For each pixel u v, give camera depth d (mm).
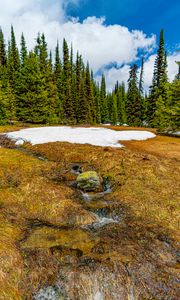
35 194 15094
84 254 9711
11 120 52281
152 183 17141
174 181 17641
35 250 9797
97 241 10695
